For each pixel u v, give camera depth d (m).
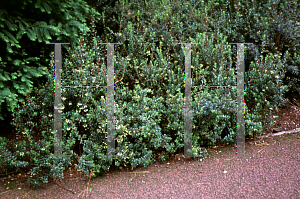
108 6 4.59
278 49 4.04
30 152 2.58
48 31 3.17
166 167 2.73
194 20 4.21
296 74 3.88
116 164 2.58
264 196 2.12
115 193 2.31
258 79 3.50
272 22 3.99
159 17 4.10
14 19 3.02
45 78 3.43
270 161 2.64
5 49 3.06
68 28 3.41
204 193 2.23
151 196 2.23
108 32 4.35
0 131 3.27
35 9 3.27
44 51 3.41
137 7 4.46
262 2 4.36
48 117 3.05
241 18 4.17
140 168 2.75
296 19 4.02
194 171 2.60
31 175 2.54
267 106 3.40
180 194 2.24
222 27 4.14
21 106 3.02
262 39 3.80
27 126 2.93
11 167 2.61
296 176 2.35
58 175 2.46
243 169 2.55
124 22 4.25
